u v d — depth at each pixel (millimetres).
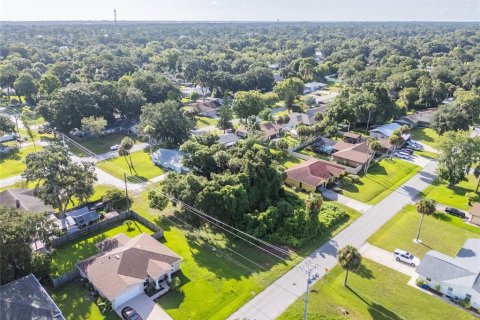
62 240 58000
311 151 98188
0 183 77250
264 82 164375
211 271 51500
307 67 190375
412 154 98188
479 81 153000
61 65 166750
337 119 113688
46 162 58656
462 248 54688
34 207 64125
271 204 65188
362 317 43781
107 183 77812
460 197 74125
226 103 123625
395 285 49312
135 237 55875
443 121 104250
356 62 194250
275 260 54062
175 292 47469
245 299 46312
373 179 82188
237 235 59000
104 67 174250
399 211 68688
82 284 48594
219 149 73625
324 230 61375
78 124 106062
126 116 118312
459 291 46531
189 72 184250
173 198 63062
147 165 88062
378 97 117625
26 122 105625
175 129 95250
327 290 48031
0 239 43906
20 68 177750
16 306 40469
